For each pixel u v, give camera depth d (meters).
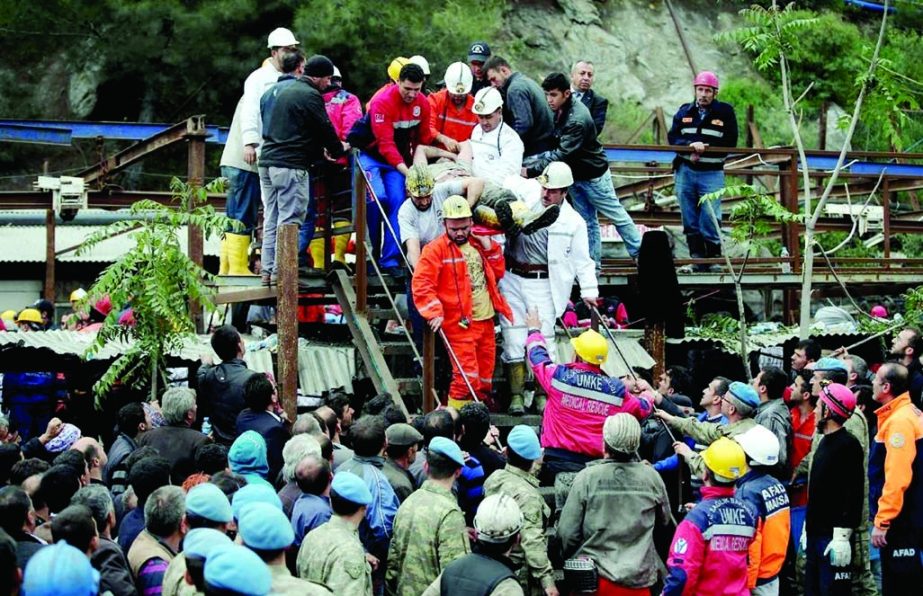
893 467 19.08
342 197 23.38
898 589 19.42
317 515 14.76
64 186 30.03
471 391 20.30
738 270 28.52
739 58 62.06
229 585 10.18
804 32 58.50
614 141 55.94
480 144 22.64
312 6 47.00
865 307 41.03
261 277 22.89
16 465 15.44
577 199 26.20
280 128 21.64
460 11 49.88
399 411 17.75
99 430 27.64
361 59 47.09
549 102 24.77
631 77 59.81
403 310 25.97
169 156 53.16
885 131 28.28
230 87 50.81
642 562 16.41
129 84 53.59
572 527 16.58
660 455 20.16
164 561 13.25
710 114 28.61
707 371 29.72
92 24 51.88
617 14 62.41
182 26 48.09
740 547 15.84
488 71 24.16
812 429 20.48
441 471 15.27
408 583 14.91
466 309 20.45
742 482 16.77
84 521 12.27
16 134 30.47
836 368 19.83
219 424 19.00
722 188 28.20
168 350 22.48
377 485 15.98
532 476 16.52
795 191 28.98
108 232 21.81
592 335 18.47
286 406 20.73
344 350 24.44
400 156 22.27
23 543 12.49
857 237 40.19
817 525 18.83
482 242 20.84
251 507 11.80
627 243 26.28
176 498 13.55
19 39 53.06
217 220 21.78
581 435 18.25
